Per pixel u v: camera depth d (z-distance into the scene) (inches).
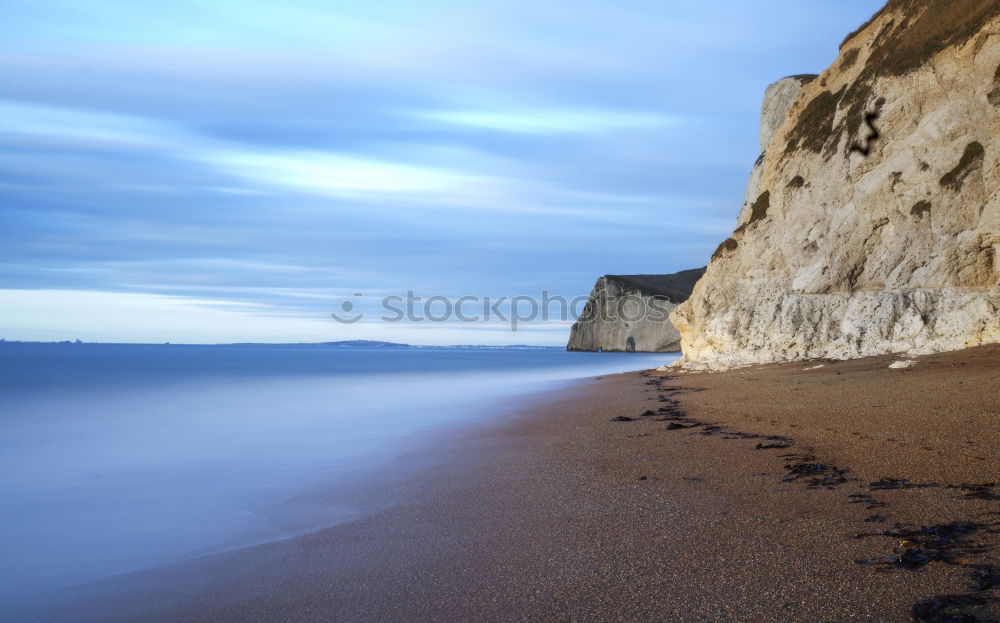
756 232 1315.2
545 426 614.2
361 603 212.7
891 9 1242.0
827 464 349.1
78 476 474.0
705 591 196.7
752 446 423.8
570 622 183.5
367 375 2096.5
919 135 1019.9
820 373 880.3
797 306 1132.5
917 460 341.1
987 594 177.6
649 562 225.3
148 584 250.5
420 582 226.7
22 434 716.7
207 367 2817.4
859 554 215.6
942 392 578.9
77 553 294.7
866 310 1013.2
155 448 605.0
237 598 228.8
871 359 922.1
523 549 251.6
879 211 1050.7
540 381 1603.1
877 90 1107.3
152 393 1320.1
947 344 880.3
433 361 4015.8
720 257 1402.6
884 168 1053.2
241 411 951.0
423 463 464.1
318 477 443.2
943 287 941.2
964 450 354.9
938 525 236.1
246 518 343.3
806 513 265.9
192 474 473.7
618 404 776.9
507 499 335.0
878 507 265.9
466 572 232.1
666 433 509.4
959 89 988.6
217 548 293.3
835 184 1150.3
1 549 301.0
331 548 277.3
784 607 181.0
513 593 208.8
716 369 1186.6
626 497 316.5
